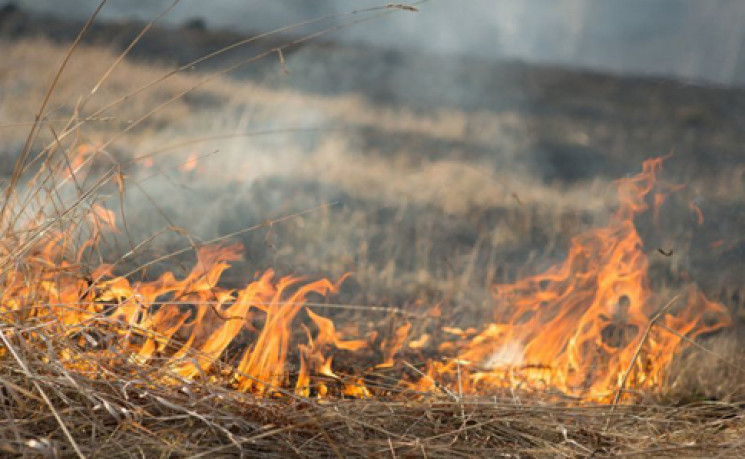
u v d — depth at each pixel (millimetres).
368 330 6297
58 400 3621
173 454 3475
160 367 4016
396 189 13922
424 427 4129
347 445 3750
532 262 10250
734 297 9602
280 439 3721
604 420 4562
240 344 5266
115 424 3592
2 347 3805
